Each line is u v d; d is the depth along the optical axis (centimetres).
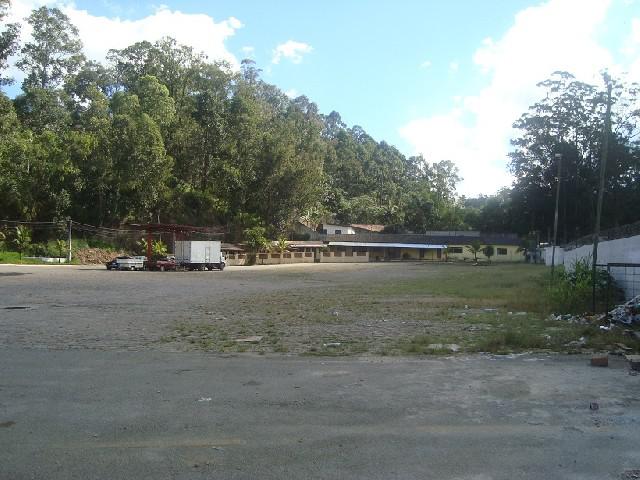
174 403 622
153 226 4988
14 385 707
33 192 5384
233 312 1681
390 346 1023
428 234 8838
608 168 5434
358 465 446
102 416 572
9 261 4828
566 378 741
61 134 5941
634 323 1191
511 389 682
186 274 4253
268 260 6738
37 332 1227
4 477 421
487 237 8325
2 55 3494
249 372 788
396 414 581
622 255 1883
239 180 6738
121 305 1878
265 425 545
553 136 5812
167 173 5875
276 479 420
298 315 1596
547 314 1504
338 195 9925
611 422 553
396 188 11244
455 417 570
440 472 432
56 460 455
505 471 434
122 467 441
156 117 6138
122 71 7156
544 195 5953
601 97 5509
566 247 3625
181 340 1116
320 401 631
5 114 4178
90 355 930
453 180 11788
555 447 485
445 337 1130
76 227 5575
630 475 427
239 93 7362
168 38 7262
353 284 3127
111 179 5684
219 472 432
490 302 1908
